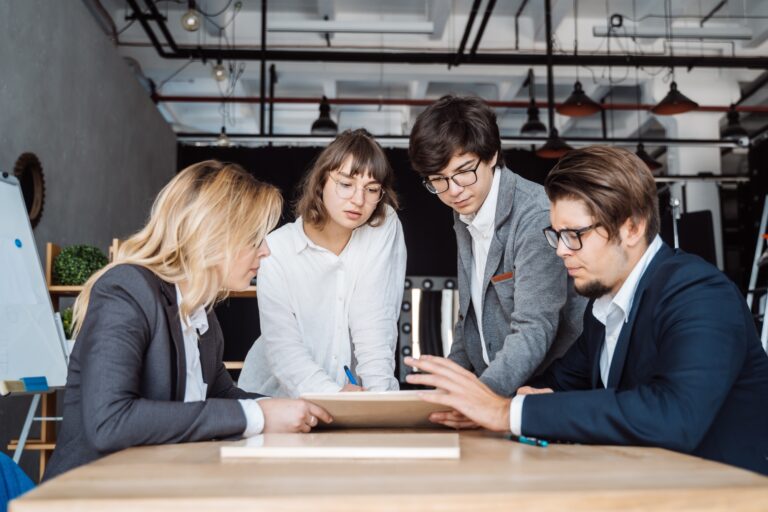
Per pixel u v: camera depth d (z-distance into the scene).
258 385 2.15
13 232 3.20
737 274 9.81
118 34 7.37
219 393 1.60
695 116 9.41
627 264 1.30
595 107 5.99
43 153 4.52
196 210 1.33
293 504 0.62
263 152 9.16
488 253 1.84
